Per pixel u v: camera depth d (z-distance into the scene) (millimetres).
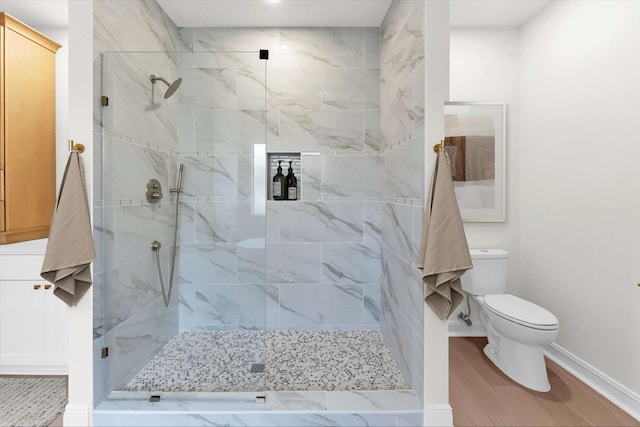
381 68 2887
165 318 2121
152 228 2158
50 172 2809
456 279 1740
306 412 1787
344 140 2963
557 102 2600
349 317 3000
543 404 2061
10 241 2500
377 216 2982
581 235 2381
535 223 2850
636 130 1998
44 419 1896
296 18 2783
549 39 2672
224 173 2160
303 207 2969
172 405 1846
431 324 1796
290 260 2979
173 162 2166
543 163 2754
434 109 1769
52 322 2336
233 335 2082
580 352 2385
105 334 1930
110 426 1791
